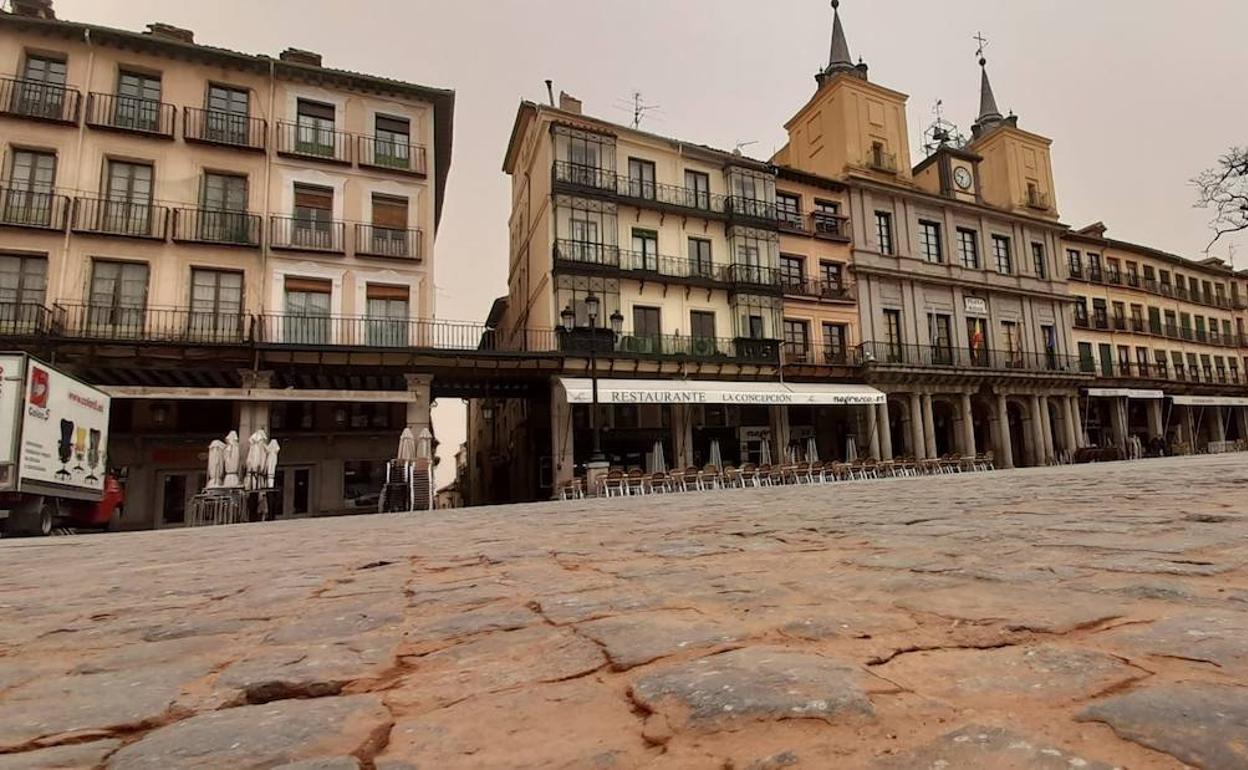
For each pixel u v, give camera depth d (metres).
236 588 3.20
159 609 2.71
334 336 21.11
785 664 1.40
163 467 20.25
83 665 1.79
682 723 1.12
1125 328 39.91
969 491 7.68
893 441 31.88
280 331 20.53
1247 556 2.39
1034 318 35.62
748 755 0.97
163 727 1.25
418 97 23.80
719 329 27.19
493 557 3.96
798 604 2.04
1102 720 1.02
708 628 1.79
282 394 18.31
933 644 1.50
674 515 6.78
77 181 19.20
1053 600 1.87
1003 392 32.59
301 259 21.12
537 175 27.11
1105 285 39.84
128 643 2.06
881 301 31.09
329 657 1.73
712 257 27.83
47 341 16.73
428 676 1.52
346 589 2.98
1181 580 2.04
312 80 22.41
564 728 1.14
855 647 1.52
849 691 1.21
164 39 20.34
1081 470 13.70
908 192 32.44
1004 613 1.75
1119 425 36.78
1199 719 1.00
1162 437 38.50
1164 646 1.38
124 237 19.25
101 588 3.47
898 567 2.61
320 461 21.78
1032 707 1.10
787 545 3.60
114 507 15.90
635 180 26.80
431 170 23.66
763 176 29.11
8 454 11.02
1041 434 33.66
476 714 1.24
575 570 3.17
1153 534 3.08
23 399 11.23
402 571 3.54
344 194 22.14
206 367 18.91
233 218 20.64
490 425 39.88
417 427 20.25
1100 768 0.85
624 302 25.47
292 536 7.26
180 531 11.30
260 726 1.21
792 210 30.48
